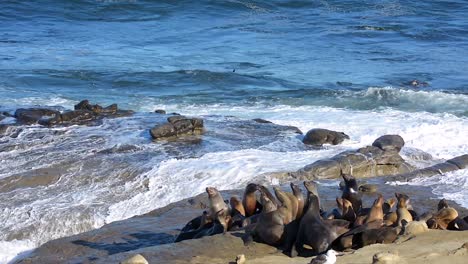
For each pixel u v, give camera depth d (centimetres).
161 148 3794
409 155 3806
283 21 9288
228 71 6419
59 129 4075
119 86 5862
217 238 2289
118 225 2900
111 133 4041
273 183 3344
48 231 2950
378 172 3612
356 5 10331
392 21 9238
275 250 2211
